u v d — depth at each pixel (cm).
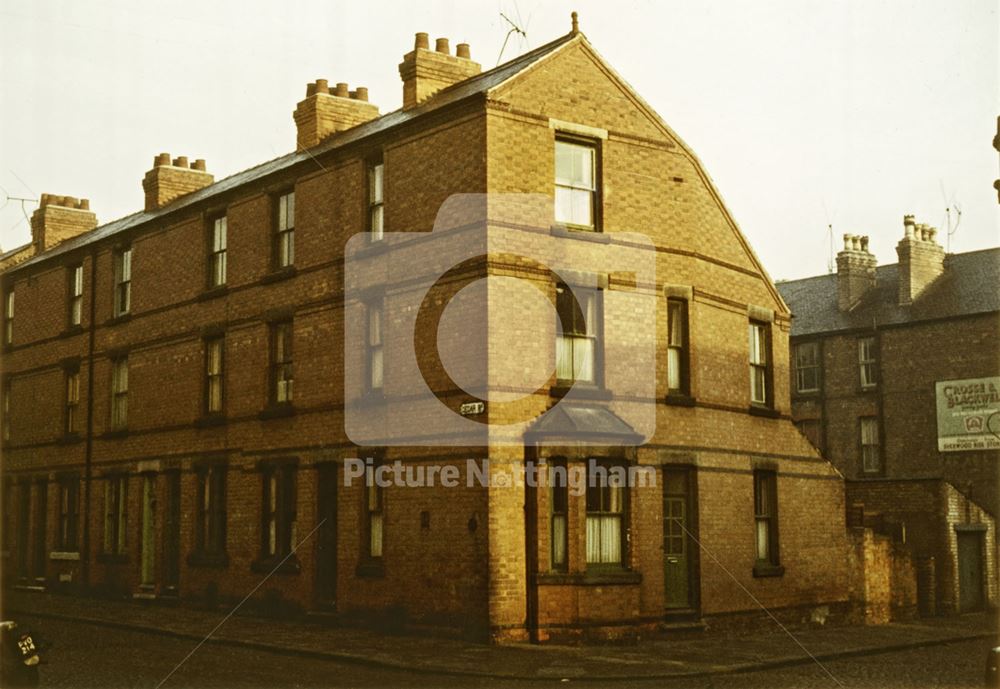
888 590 2738
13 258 3719
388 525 2134
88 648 1958
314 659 1819
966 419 3594
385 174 2239
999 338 3550
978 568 3142
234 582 2506
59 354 3253
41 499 3275
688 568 2219
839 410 3909
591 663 1744
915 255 3819
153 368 2864
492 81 2136
